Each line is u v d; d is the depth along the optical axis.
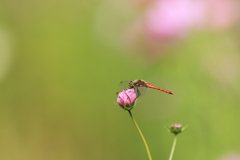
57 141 1.54
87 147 1.52
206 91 1.32
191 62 1.32
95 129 1.53
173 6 1.31
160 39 1.31
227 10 1.30
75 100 1.59
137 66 1.39
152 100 1.38
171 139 1.37
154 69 1.38
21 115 1.56
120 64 1.48
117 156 1.45
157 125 1.38
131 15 1.38
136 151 1.42
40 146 1.52
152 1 1.32
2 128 1.51
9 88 1.58
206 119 1.32
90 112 1.56
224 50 1.31
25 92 1.59
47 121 1.56
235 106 1.31
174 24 1.30
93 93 1.57
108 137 1.50
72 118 1.56
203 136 1.32
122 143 1.46
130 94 1.11
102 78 1.57
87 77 1.58
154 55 1.32
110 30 1.45
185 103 1.34
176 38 1.30
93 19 1.56
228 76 1.31
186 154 1.33
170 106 1.36
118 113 1.50
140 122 1.42
